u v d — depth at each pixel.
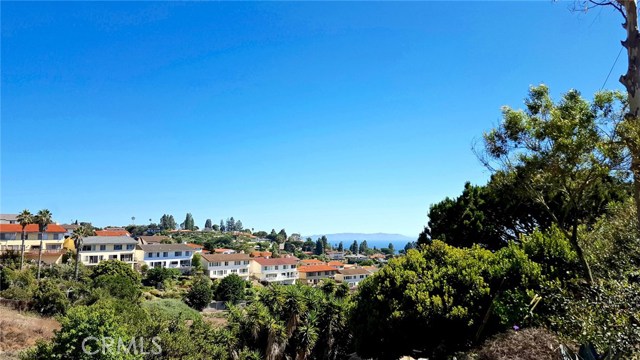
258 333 25.28
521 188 9.90
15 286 37.31
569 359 6.66
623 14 8.48
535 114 9.27
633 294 6.79
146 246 79.75
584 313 6.77
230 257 84.56
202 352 21.16
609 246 9.63
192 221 198.88
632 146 7.71
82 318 15.38
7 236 65.88
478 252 11.75
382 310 11.38
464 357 9.10
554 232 11.24
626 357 5.81
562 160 8.63
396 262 12.23
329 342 25.28
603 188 9.90
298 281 32.03
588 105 8.62
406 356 11.31
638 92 8.02
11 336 22.92
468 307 10.19
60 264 60.88
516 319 8.83
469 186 19.89
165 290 60.81
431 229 21.05
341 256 178.00
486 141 9.95
